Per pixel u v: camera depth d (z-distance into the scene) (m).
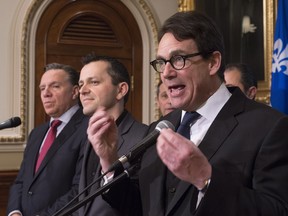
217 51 1.53
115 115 2.36
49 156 2.86
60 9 5.05
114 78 2.38
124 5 5.26
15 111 4.82
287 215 1.28
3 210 4.71
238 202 1.23
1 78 4.79
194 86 1.51
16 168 4.78
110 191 1.65
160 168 1.61
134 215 1.74
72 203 1.62
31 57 4.91
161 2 5.34
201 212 1.23
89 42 5.15
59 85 3.11
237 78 2.94
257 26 4.31
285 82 3.76
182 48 1.49
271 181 1.33
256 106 1.54
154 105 5.29
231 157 1.42
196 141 1.54
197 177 1.21
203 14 1.54
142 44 5.31
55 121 3.11
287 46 3.80
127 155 1.50
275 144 1.38
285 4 3.87
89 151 2.33
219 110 1.56
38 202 2.79
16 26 4.86
